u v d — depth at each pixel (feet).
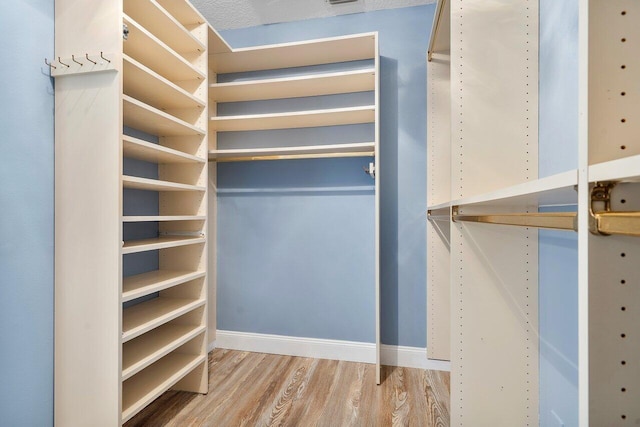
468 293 3.56
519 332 3.51
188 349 5.84
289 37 7.39
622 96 1.20
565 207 3.13
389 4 6.78
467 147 3.54
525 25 3.50
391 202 6.87
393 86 6.86
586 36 1.21
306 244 7.34
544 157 3.36
